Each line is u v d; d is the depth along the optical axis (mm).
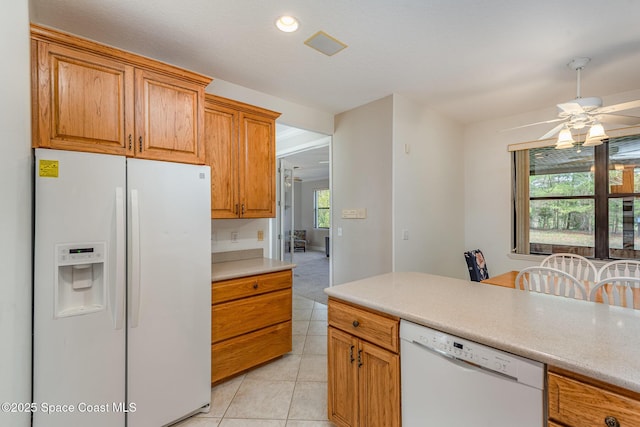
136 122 1739
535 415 992
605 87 2965
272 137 2854
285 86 2924
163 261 1776
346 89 2998
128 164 1643
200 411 1960
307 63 2461
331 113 3748
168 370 1797
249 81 2803
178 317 1843
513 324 1194
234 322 2283
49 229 1391
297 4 1739
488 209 4133
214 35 2057
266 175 2805
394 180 3152
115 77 1677
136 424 1670
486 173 4148
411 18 1875
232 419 1897
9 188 1177
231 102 2518
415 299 1527
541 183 3807
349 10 1794
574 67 2477
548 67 2539
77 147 1542
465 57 2365
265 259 3021
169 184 1807
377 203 3295
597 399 878
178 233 1845
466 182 4332
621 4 1729
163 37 2076
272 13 1818
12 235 1202
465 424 1159
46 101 1458
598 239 3412
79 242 1465
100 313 1534
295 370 2482
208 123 2395
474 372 1132
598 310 1361
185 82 1962
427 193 3602
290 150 4652
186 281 1882
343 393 1648
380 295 1603
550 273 2123
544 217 3785
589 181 3469
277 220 4723
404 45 2191
